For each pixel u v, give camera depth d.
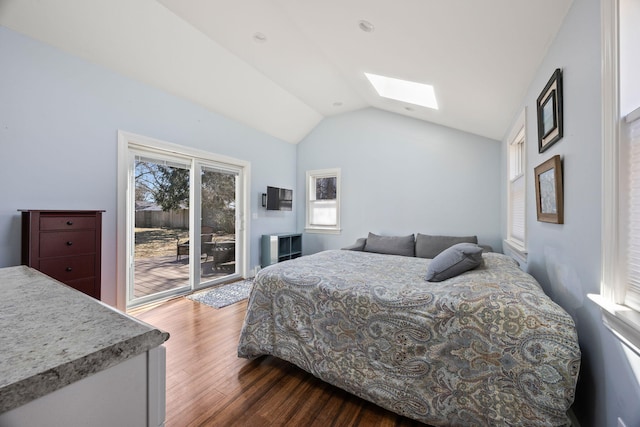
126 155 2.76
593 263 1.14
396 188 4.25
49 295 0.72
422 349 1.35
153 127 2.99
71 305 0.65
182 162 3.42
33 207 2.18
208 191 3.74
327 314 1.65
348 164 4.65
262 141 4.48
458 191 3.82
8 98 2.06
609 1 0.97
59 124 2.32
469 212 3.76
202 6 2.26
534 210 1.99
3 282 0.85
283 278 1.88
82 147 2.45
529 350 1.14
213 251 3.81
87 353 0.44
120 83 2.70
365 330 1.52
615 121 0.96
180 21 2.44
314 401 1.57
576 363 1.06
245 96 3.67
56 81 2.29
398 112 4.09
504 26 1.46
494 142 3.61
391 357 1.43
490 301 1.29
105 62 2.55
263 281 1.94
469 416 1.22
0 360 0.41
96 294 2.29
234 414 1.46
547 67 1.63
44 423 0.40
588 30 1.15
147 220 3.08
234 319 2.68
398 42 1.98
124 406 0.50
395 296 1.50
